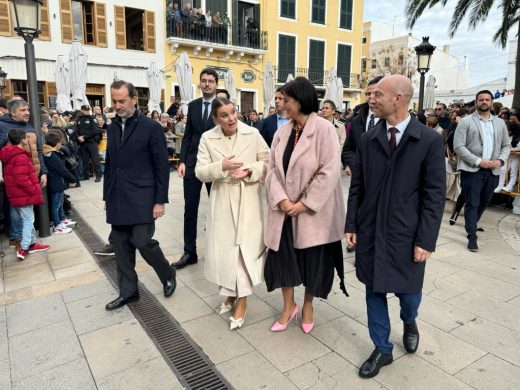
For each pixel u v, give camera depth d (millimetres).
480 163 4496
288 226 2818
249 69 20594
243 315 3033
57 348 2799
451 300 3439
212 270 3004
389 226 2273
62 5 15266
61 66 11914
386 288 2293
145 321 3154
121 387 2400
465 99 30250
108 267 4281
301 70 22375
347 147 4363
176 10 17781
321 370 2525
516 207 6484
